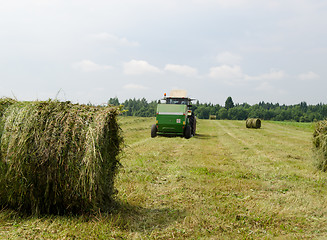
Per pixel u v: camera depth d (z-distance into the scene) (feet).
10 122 13.05
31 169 12.60
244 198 17.08
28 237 10.89
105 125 13.03
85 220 12.60
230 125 110.11
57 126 12.77
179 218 13.74
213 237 12.01
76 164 12.41
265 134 68.13
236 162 29.09
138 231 12.17
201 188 18.72
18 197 12.97
